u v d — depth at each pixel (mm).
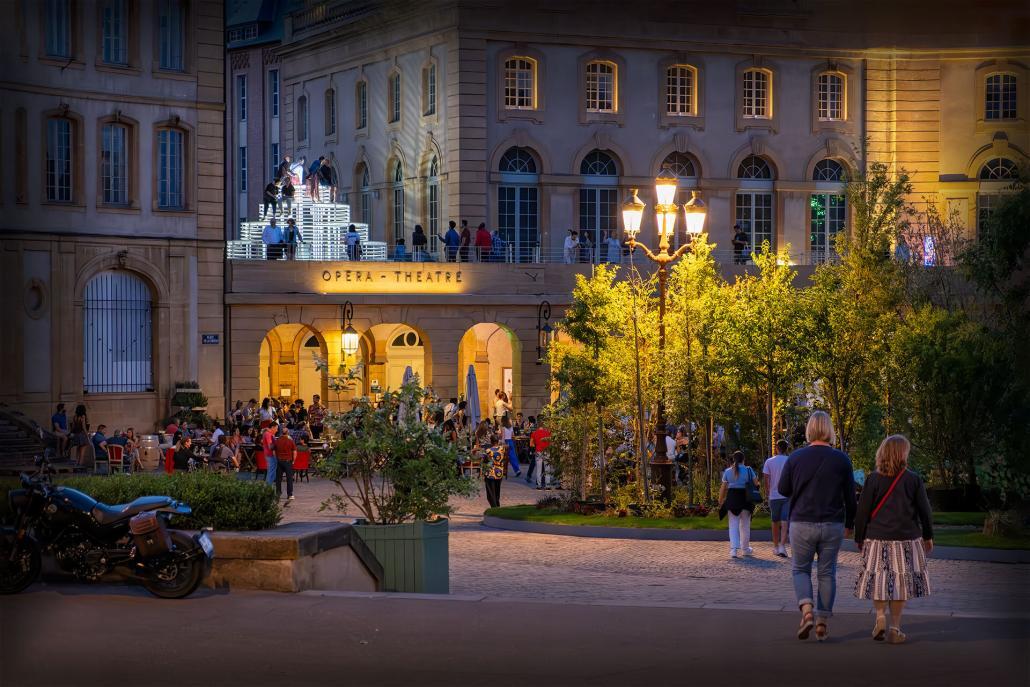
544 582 18656
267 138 66125
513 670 10805
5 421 35906
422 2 49312
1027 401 27672
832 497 12172
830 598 12016
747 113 50781
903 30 51031
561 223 49125
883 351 27859
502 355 50594
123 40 41062
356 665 10961
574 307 29500
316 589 14312
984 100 50938
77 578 14117
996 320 31344
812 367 27516
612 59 49344
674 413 28625
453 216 48281
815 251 51562
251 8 67125
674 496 28922
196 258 42594
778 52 50688
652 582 18688
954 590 17531
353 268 44719
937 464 28422
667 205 27781
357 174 53688
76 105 39938
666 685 10367
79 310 40062
